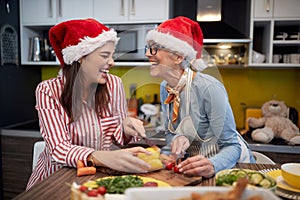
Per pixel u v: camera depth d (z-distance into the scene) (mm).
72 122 1079
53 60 2529
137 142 1118
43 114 1032
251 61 2180
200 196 528
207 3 2230
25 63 2498
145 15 2250
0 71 2248
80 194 635
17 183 2307
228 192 549
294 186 784
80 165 915
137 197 549
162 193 554
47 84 1086
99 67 1005
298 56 2158
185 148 977
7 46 2316
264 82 2520
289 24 2283
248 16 2205
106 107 1142
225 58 2283
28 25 2443
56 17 2387
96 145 1132
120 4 2281
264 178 757
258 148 1979
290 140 1975
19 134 2254
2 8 2238
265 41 2338
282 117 2154
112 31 999
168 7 2215
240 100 2564
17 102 2490
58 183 832
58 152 973
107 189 742
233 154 976
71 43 1004
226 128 1007
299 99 2475
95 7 2320
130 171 878
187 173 867
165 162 930
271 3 2092
